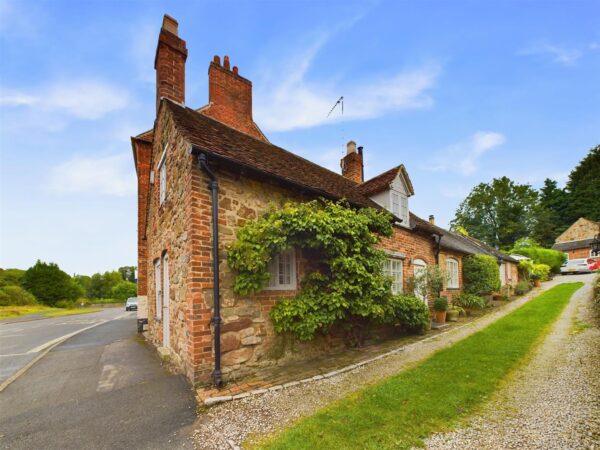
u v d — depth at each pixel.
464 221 44.06
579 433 2.80
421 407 3.48
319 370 5.16
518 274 23.62
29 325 18.05
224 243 5.10
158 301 8.11
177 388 4.48
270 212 5.55
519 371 4.65
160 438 3.10
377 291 6.21
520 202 40.25
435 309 10.24
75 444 3.04
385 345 7.03
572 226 35.41
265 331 5.36
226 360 4.78
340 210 6.25
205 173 4.98
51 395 4.50
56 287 40.78
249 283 4.90
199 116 7.59
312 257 6.38
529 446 2.65
